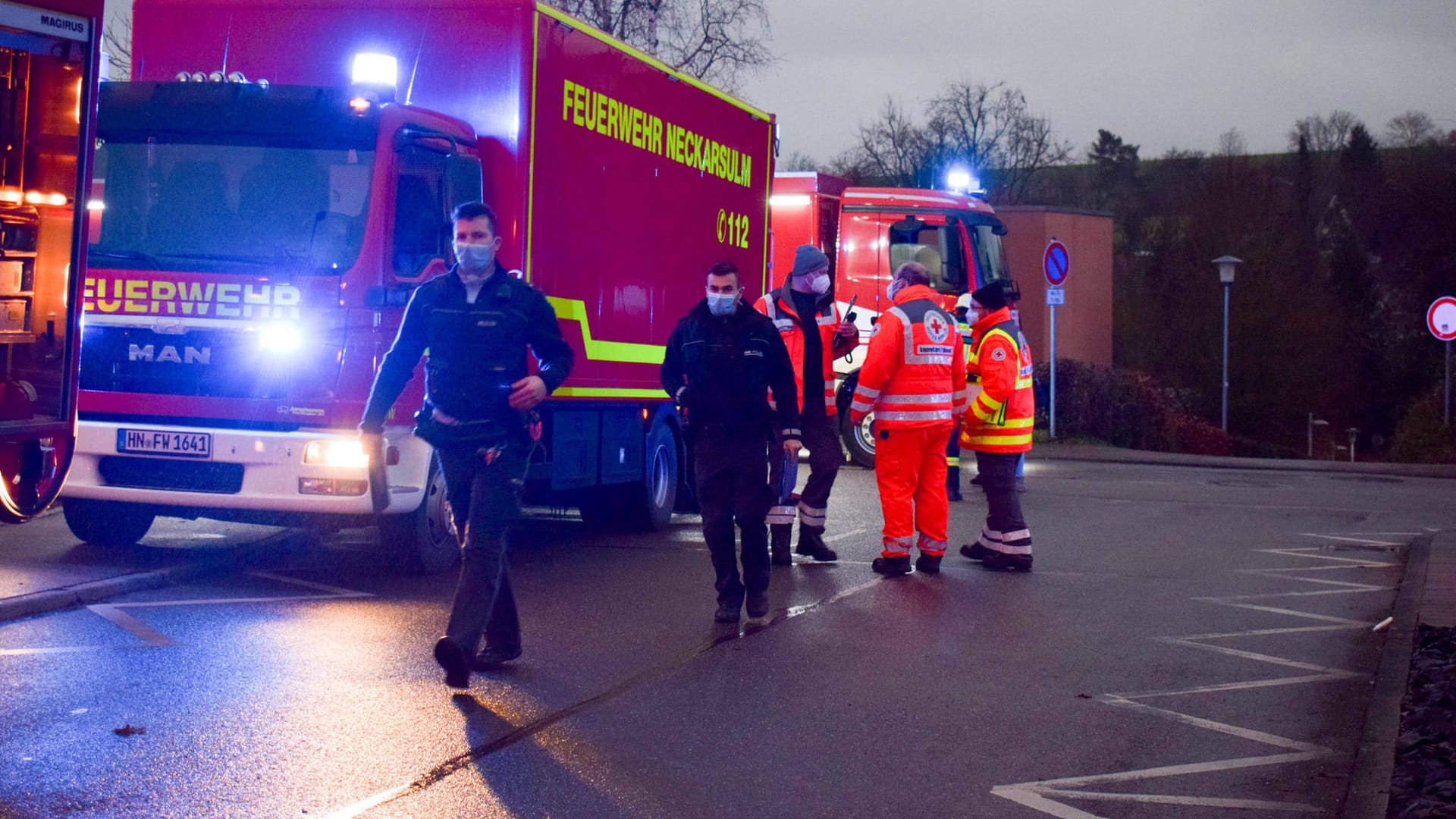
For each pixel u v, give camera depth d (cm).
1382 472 2231
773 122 1390
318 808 458
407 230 877
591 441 1075
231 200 878
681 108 1180
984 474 1028
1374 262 5428
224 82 900
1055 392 2712
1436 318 3206
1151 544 1205
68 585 804
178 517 1034
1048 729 590
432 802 468
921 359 969
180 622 746
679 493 1261
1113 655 741
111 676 624
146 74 1010
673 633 763
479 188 930
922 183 4950
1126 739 578
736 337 785
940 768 529
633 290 1109
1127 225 5362
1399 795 479
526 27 938
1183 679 692
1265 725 606
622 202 1082
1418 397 4728
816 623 800
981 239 1836
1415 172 5381
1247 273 4428
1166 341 4528
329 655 678
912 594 908
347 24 971
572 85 998
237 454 856
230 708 579
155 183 885
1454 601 888
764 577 805
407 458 881
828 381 1017
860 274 1839
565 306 999
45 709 568
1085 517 1400
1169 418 2939
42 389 635
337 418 855
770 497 795
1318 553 1188
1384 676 668
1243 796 502
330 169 869
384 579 902
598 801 476
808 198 1848
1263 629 831
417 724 563
